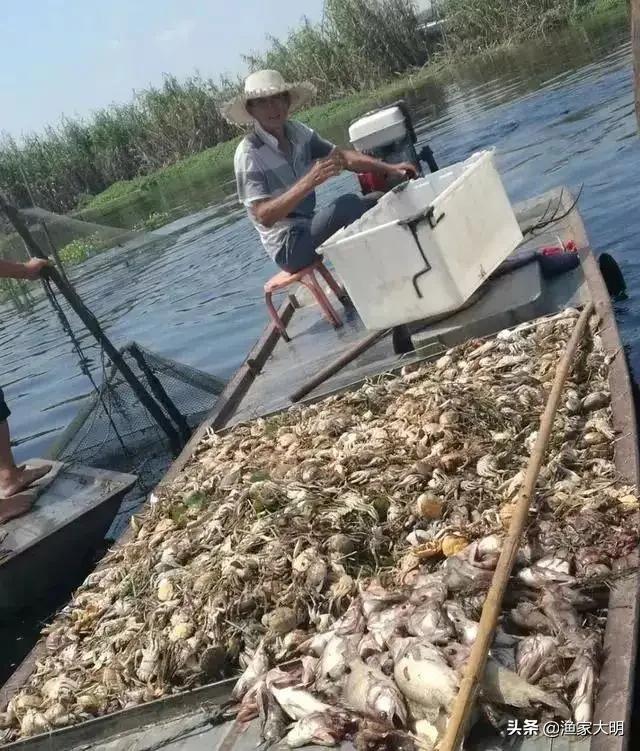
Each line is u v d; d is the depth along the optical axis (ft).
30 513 13.03
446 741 5.35
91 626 9.16
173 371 16.37
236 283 25.76
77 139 60.23
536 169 23.86
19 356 25.29
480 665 5.81
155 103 61.98
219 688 7.34
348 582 7.64
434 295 11.37
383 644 6.55
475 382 10.26
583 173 21.85
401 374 11.70
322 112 52.21
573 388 9.48
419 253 11.14
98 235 16.69
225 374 18.53
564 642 6.06
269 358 14.58
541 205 15.74
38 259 14.15
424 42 54.54
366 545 8.14
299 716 6.55
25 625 12.17
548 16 49.03
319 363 13.30
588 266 12.20
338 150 12.86
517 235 12.73
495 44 51.26
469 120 34.24
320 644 7.03
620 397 8.92
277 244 13.76
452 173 12.81
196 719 7.25
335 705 6.41
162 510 10.48
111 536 13.80
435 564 7.57
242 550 8.47
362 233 11.35
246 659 7.53
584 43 41.04
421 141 33.42
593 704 5.67
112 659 8.30
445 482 8.53
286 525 8.54
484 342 11.37
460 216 11.50
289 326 15.56
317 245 13.64
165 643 7.91
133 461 15.65
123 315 23.62
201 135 61.98
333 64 55.36
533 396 9.54
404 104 15.37
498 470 8.49
